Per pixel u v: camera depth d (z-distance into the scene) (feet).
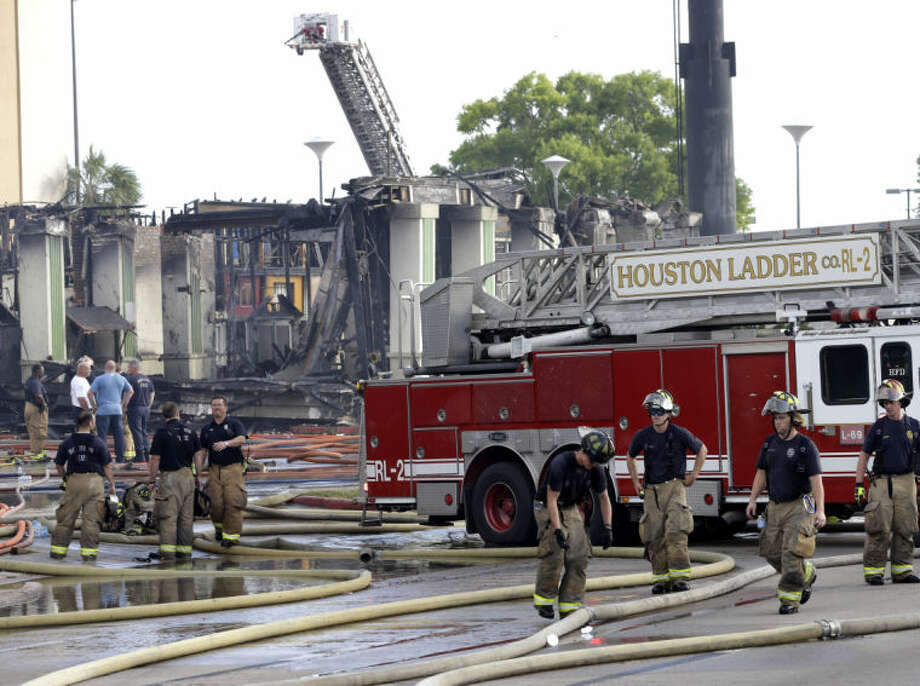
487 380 103.30
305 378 263.08
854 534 103.04
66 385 284.20
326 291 260.83
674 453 71.67
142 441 172.65
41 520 116.88
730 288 105.50
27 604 77.30
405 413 107.45
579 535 63.77
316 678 49.65
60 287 300.61
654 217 299.79
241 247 372.79
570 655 53.06
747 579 75.31
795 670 50.65
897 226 99.71
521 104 533.14
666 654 54.60
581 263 112.57
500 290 124.47
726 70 335.26
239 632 61.87
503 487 102.12
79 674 53.31
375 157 359.05
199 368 326.65
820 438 92.32
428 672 51.72
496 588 77.30
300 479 160.45
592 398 98.43
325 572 84.74
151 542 108.37
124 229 321.93
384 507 109.09
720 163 335.67
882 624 58.29
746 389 94.12
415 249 257.55
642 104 538.88
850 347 91.56
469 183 276.41
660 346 96.58
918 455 73.31
